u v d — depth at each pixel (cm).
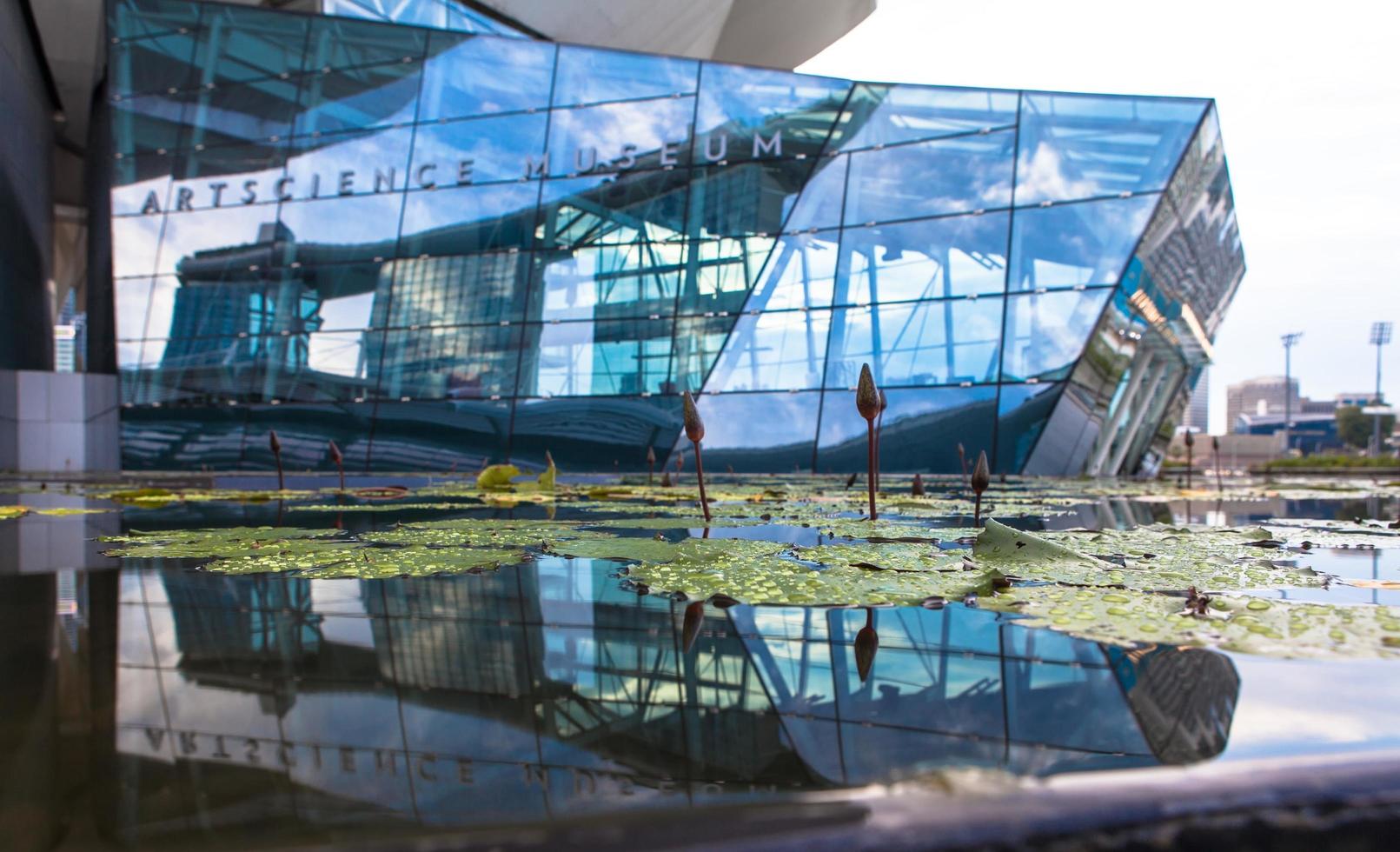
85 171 1741
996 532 166
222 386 1243
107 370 1314
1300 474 1725
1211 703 57
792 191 1162
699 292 1179
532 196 1241
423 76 1277
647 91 1232
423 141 1268
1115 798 35
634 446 1161
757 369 1142
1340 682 64
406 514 302
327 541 191
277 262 1264
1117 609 99
